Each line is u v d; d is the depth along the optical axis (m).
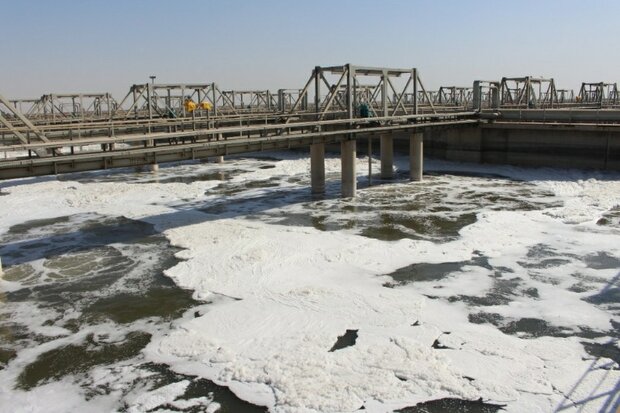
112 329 12.58
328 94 27.31
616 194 25.58
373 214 23.00
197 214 23.41
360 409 9.15
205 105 27.42
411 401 9.34
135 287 15.05
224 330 12.14
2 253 18.48
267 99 56.97
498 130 35.38
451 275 15.35
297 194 27.98
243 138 21.41
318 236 19.31
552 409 9.02
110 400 9.80
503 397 9.40
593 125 30.81
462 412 9.05
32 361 11.22
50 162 16.17
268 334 11.87
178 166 40.66
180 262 16.89
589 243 18.06
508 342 11.34
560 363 10.47
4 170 15.91
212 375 10.39
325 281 14.96
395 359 10.61
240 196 27.73
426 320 12.42
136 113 36.06
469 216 22.30
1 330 12.66
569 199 25.25
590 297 13.70
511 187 28.84
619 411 8.66
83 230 21.28
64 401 9.80
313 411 9.10
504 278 15.07
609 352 10.90
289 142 23.91
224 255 17.25
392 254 17.16
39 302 14.24
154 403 9.64
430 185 29.89
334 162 40.59
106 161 18.06
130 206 25.41
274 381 10.03
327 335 11.72
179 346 11.48
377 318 12.51
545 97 47.34
